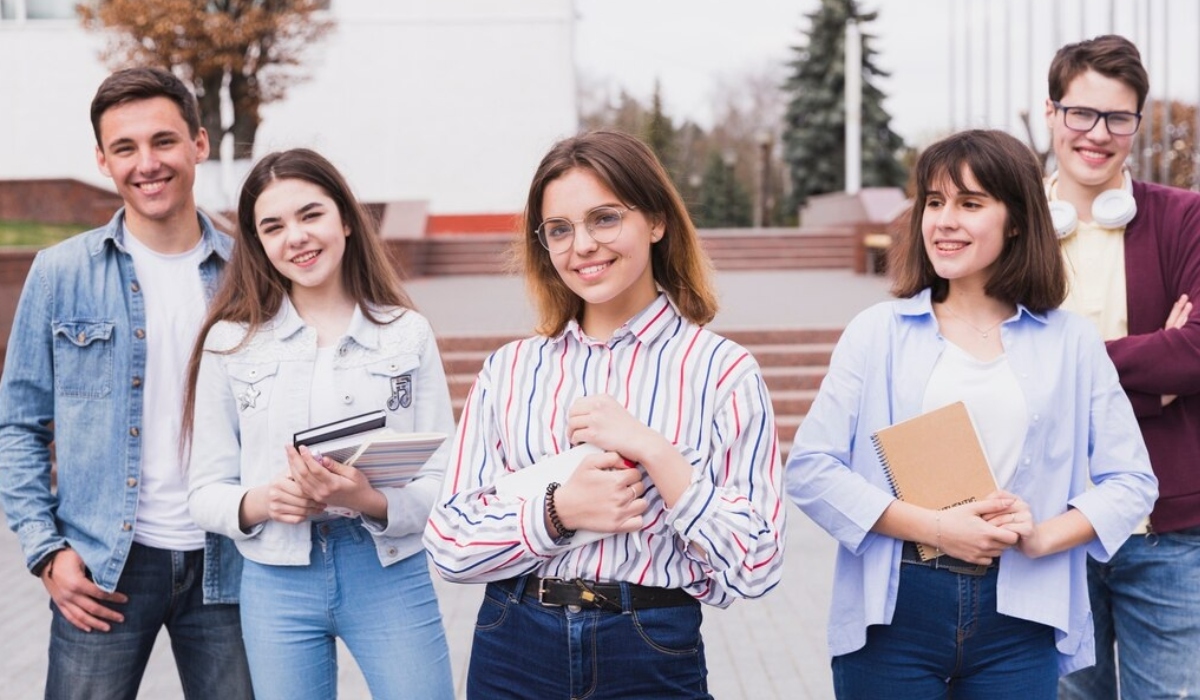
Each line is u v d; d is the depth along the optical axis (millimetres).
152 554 3037
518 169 23719
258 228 2902
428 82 23562
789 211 40188
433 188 23719
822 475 2713
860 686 2758
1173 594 3133
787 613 6016
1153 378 3021
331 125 23484
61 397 3033
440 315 12859
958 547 2557
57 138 23062
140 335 3041
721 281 18031
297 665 2885
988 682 2684
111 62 19328
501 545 2318
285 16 18797
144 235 3109
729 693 4934
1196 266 3139
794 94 40938
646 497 2355
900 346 2768
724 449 2393
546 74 23625
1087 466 2762
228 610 3094
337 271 3006
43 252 3094
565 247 2383
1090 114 3186
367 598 2887
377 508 2773
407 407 2969
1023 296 2736
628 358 2451
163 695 4961
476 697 2477
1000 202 2656
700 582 2408
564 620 2357
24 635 5820
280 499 2711
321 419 2885
